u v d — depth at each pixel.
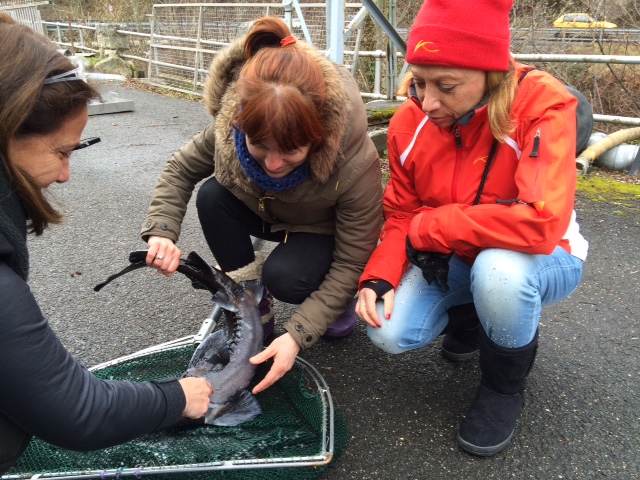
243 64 1.85
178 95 10.10
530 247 1.70
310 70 1.65
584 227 3.64
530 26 7.10
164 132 6.74
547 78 1.77
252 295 2.14
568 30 6.71
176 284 3.00
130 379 2.08
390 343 1.94
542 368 2.29
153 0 15.36
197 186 4.58
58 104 1.16
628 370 2.28
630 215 3.81
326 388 1.93
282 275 2.13
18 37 1.15
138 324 2.64
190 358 2.20
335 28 4.46
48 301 2.84
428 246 1.84
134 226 3.82
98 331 2.59
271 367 1.96
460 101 1.71
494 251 1.75
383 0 6.09
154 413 1.42
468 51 1.62
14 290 1.17
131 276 3.09
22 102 1.11
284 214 2.13
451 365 2.32
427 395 2.15
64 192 4.51
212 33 9.94
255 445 1.74
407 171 2.05
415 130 1.99
